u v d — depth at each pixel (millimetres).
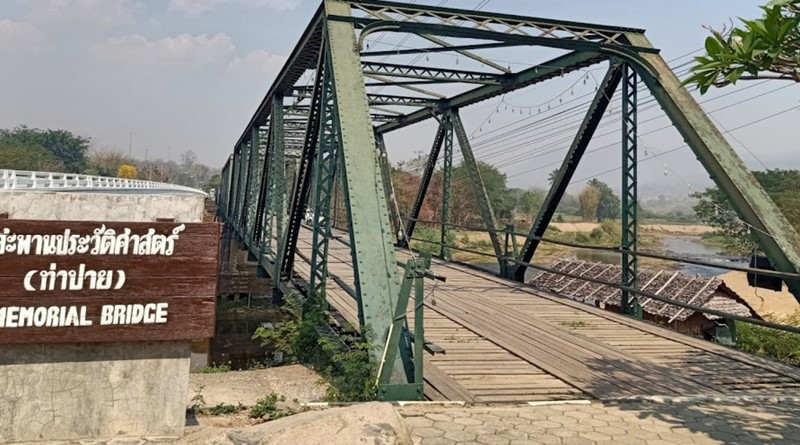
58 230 4004
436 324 8789
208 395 5758
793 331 6195
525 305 10648
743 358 7281
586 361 6863
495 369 6445
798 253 6906
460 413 4898
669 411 5180
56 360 4055
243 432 3730
